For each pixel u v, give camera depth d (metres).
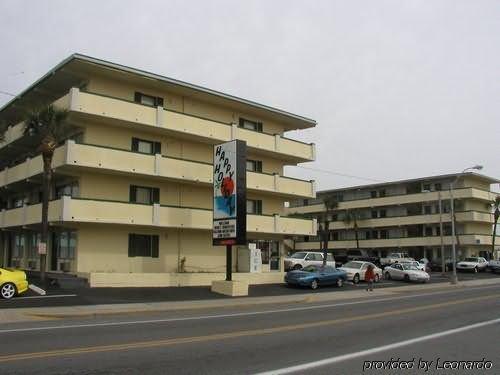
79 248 28.72
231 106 36.28
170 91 33.16
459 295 27.75
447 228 68.62
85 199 27.28
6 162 39.31
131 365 8.55
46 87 31.67
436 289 34.91
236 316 17.27
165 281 29.27
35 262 33.34
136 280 28.08
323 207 79.25
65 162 27.03
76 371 8.05
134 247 31.08
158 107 30.69
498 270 58.00
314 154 40.38
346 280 36.12
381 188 75.50
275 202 39.59
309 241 82.44
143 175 30.41
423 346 10.75
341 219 78.75
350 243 76.00
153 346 10.46
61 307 18.70
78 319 16.23
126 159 29.17
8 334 12.26
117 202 28.44
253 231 35.38
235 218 26.53
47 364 8.56
